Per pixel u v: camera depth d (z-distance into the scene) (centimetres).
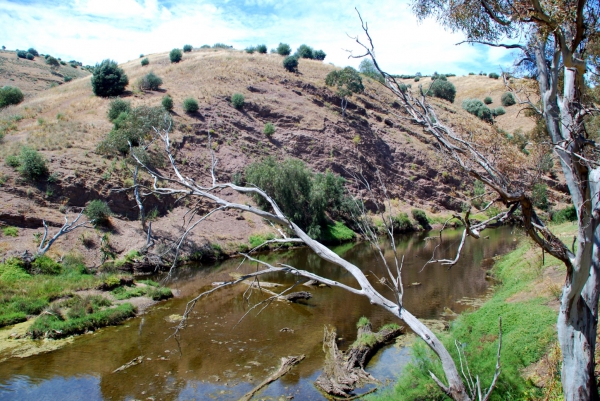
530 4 738
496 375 587
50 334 1664
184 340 1656
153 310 2033
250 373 1380
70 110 4378
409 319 609
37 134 3519
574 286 682
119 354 1519
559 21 713
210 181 4019
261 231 3750
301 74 6594
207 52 7650
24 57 9975
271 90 5744
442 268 2931
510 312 1427
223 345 1611
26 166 2842
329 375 1323
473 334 1344
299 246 3869
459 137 739
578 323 704
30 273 2216
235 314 1988
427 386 1044
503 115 5938
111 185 3177
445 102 6406
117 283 2245
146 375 1360
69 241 2622
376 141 5656
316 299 2241
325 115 5578
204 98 5031
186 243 3142
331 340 1592
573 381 705
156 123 3659
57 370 1388
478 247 3672
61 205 2878
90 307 1888
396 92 698
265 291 2380
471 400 577
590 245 649
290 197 3928
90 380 1324
